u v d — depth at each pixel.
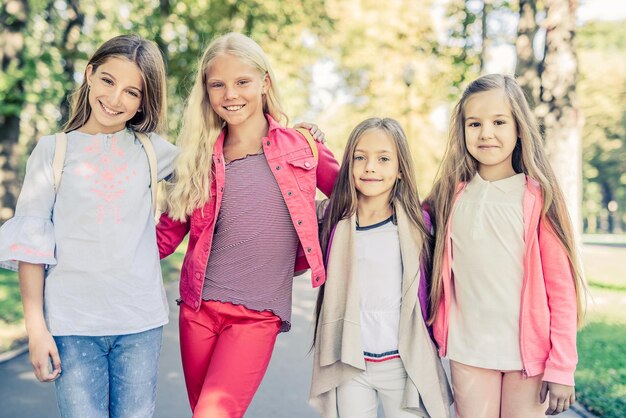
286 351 6.39
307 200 2.89
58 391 2.47
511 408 2.73
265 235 2.80
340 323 2.87
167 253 3.07
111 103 2.56
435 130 19.14
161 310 2.64
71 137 2.55
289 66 16.88
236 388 2.70
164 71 2.75
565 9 8.51
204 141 2.89
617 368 5.49
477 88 2.85
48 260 2.40
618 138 41.16
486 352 2.70
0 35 11.88
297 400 4.84
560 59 8.55
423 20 16.39
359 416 2.84
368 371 2.83
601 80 37.56
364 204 2.99
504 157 2.80
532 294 2.67
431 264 2.93
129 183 2.57
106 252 2.49
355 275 2.84
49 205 2.47
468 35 12.50
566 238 2.67
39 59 12.22
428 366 2.77
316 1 15.94
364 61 17.97
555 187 2.72
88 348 2.47
